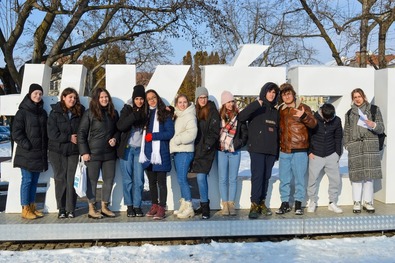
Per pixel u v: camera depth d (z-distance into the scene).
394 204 6.66
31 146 5.62
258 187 5.87
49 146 5.71
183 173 5.77
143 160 5.64
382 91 6.78
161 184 5.77
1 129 33.50
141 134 5.75
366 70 6.74
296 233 5.76
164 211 5.79
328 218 5.83
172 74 6.46
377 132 5.96
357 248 5.38
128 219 5.73
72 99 5.64
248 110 5.72
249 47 6.60
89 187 5.75
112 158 5.77
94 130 5.63
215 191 6.41
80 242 5.79
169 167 5.74
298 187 6.05
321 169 6.13
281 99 6.18
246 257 5.05
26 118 5.58
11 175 6.19
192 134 5.60
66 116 5.67
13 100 6.28
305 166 6.03
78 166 5.67
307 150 6.06
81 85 6.41
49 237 5.48
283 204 6.12
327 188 6.64
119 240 5.85
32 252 5.24
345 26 12.25
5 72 11.34
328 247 5.43
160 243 5.73
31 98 5.62
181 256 5.09
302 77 6.60
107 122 5.68
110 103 5.70
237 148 5.92
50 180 6.21
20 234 5.46
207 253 5.20
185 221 5.61
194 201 6.95
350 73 6.70
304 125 5.99
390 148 6.68
